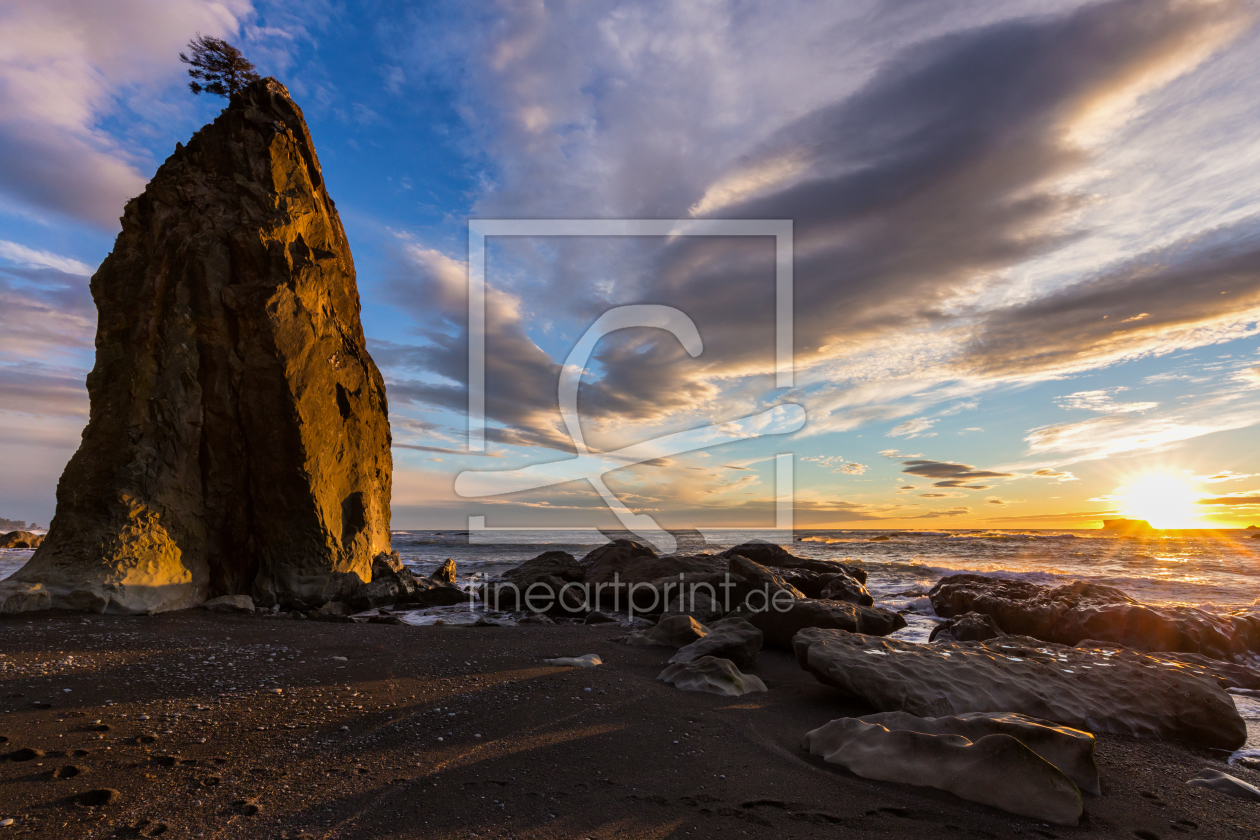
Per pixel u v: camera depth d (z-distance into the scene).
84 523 9.48
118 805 2.93
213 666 5.71
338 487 12.29
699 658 6.20
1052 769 3.26
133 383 10.28
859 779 3.58
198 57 12.51
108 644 6.50
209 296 10.97
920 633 9.83
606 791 3.30
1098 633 8.72
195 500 10.56
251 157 12.03
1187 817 3.29
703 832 2.87
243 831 2.73
